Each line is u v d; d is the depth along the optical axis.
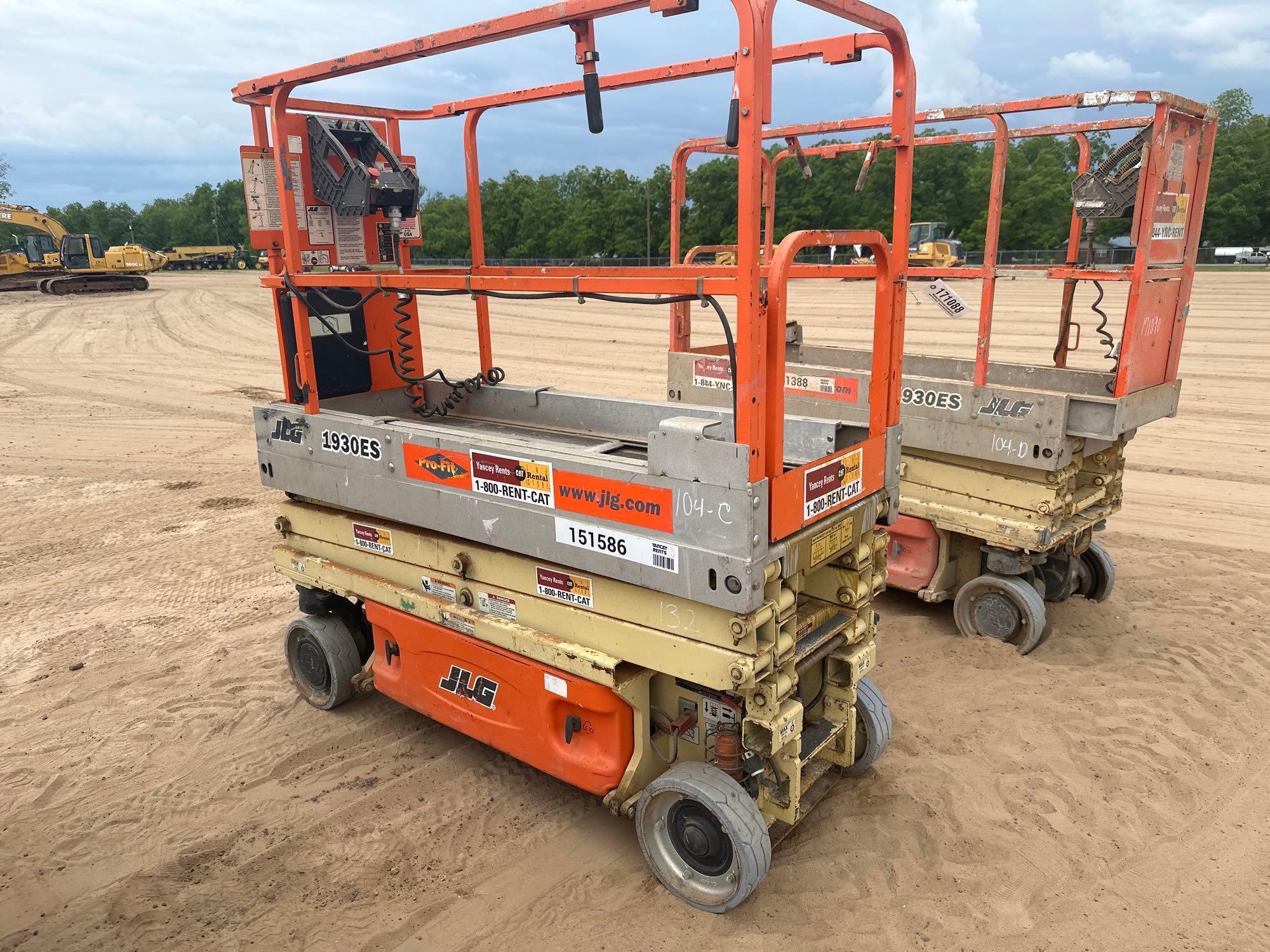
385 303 4.59
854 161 42.22
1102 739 4.16
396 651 4.14
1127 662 4.87
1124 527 7.04
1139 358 4.54
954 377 6.00
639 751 3.32
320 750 4.25
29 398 13.17
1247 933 3.01
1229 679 4.66
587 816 3.72
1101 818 3.62
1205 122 4.53
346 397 4.50
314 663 4.54
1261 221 49.88
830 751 3.69
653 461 2.76
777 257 2.52
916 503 5.26
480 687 3.67
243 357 17.19
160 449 10.24
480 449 3.26
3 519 7.79
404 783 3.97
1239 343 15.46
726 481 2.57
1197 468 8.58
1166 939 2.99
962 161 44.41
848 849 3.44
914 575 5.46
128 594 6.17
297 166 3.82
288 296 4.00
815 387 5.57
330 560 4.25
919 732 4.25
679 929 3.06
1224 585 5.89
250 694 4.79
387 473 3.67
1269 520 7.13
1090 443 4.81
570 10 2.57
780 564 2.77
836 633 3.37
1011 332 17.06
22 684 4.92
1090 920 3.08
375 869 3.42
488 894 3.26
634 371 14.62
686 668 2.92
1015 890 3.23
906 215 2.98
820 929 3.04
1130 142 4.51
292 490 4.18
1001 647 5.04
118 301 28.06
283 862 3.47
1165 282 4.59
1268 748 4.07
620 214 50.25
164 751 4.27
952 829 3.56
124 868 3.46
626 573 2.94
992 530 4.95
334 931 3.10
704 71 3.60
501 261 49.88
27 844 3.61
